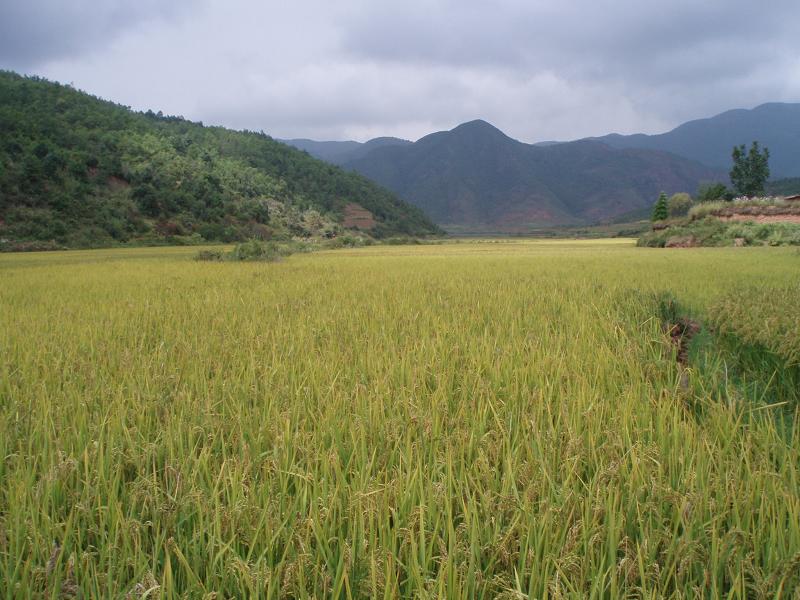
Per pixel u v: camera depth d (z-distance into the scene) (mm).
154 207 79188
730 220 42969
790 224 35812
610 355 4504
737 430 2955
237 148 156750
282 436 2816
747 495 2215
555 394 3646
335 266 18250
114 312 7594
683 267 13703
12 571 1912
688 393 3592
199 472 2535
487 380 3914
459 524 2104
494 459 2680
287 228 103500
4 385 4000
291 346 4984
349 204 156125
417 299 8422
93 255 36781
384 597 1702
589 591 1794
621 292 8523
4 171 66688
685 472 2467
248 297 9344
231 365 4602
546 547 1905
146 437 3010
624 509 2203
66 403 3475
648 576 1814
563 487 2268
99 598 1815
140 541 2021
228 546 1895
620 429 2951
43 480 2398
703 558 1871
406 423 3055
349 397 3527
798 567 1745
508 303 7586
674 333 6070
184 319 7027
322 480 2373
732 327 5402
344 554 1846
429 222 180000
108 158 89812
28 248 53812
